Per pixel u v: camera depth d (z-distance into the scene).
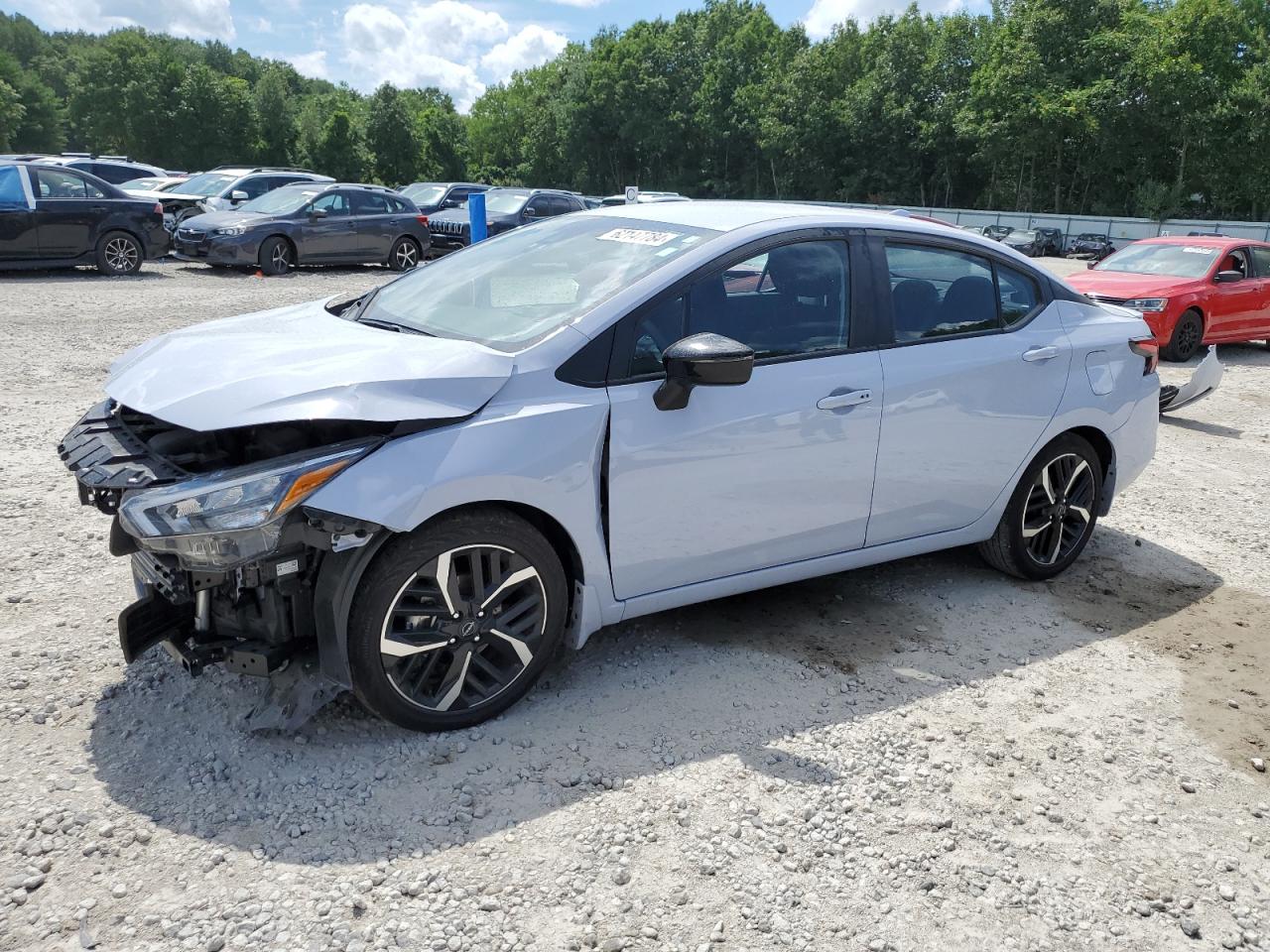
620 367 3.26
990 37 70.12
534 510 3.18
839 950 2.36
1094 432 4.75
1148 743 3.40
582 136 90.75
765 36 87.19
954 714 3.51
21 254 14.72
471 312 3.57
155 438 3.05
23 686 3.30
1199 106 58.94
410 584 2.93
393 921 2.34
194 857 2.53
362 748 3.04
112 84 97.44
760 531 3.66
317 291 14.87
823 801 2.93
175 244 17.30
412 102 115.00
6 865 2.46
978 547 4.79
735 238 3.58
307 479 2.69
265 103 99.44
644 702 3.43
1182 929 2.51
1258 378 11.48
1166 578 4.96
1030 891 2.62
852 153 76.19
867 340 3.86
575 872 2.56
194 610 3.06
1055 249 48.28
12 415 6.88
